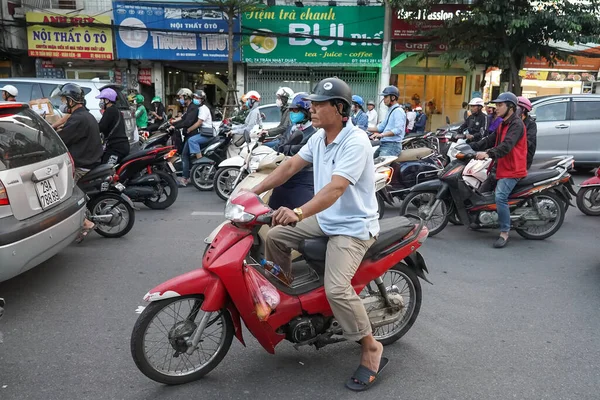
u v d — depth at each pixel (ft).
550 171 18.88
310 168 13.65
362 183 9.37
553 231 19.53
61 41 48.57
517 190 18.67
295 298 9.63
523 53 42.60
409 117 46.14
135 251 17.63
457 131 32.37
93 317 12.55
